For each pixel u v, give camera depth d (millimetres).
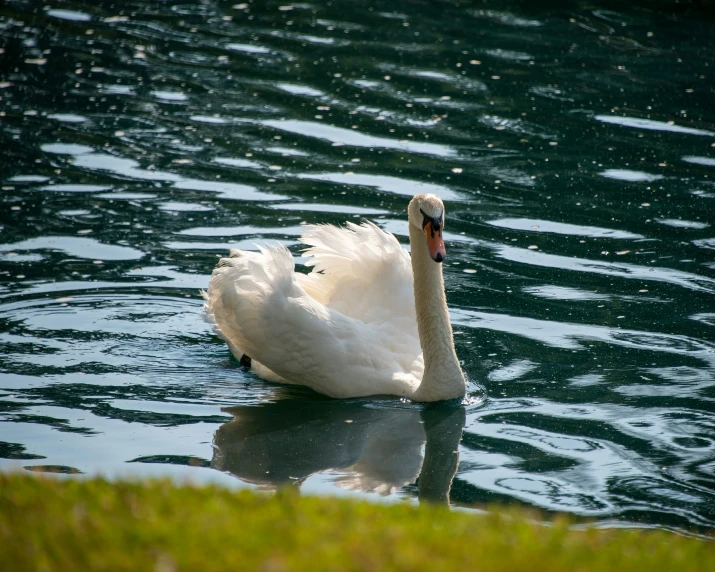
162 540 7664
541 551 7785
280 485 11188
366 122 23125
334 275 15094
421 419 13016
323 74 26047
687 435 12383
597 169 20891
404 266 15070
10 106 23531
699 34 29688
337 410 13336
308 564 7297
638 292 16219
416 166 21031
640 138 22375
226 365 14609
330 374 13641
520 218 18844
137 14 31000
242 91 24859
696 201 19406
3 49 27250
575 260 17312
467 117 23484
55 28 29266
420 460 11891
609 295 16156
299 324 13625
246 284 13859
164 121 23047
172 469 11523
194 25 30062
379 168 20922
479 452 12094
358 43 28422
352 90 24969
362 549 7555
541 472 11531
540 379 13922
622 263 17188
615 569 7574
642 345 14719
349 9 31734
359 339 13898
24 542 7637
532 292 16328
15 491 8648
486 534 8078
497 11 31641
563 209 19188
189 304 15883
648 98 24562
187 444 12195
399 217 18828
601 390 13570
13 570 7289
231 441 12320
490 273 16938
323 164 21062
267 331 13641
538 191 19922
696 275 16703
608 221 18703
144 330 15180
